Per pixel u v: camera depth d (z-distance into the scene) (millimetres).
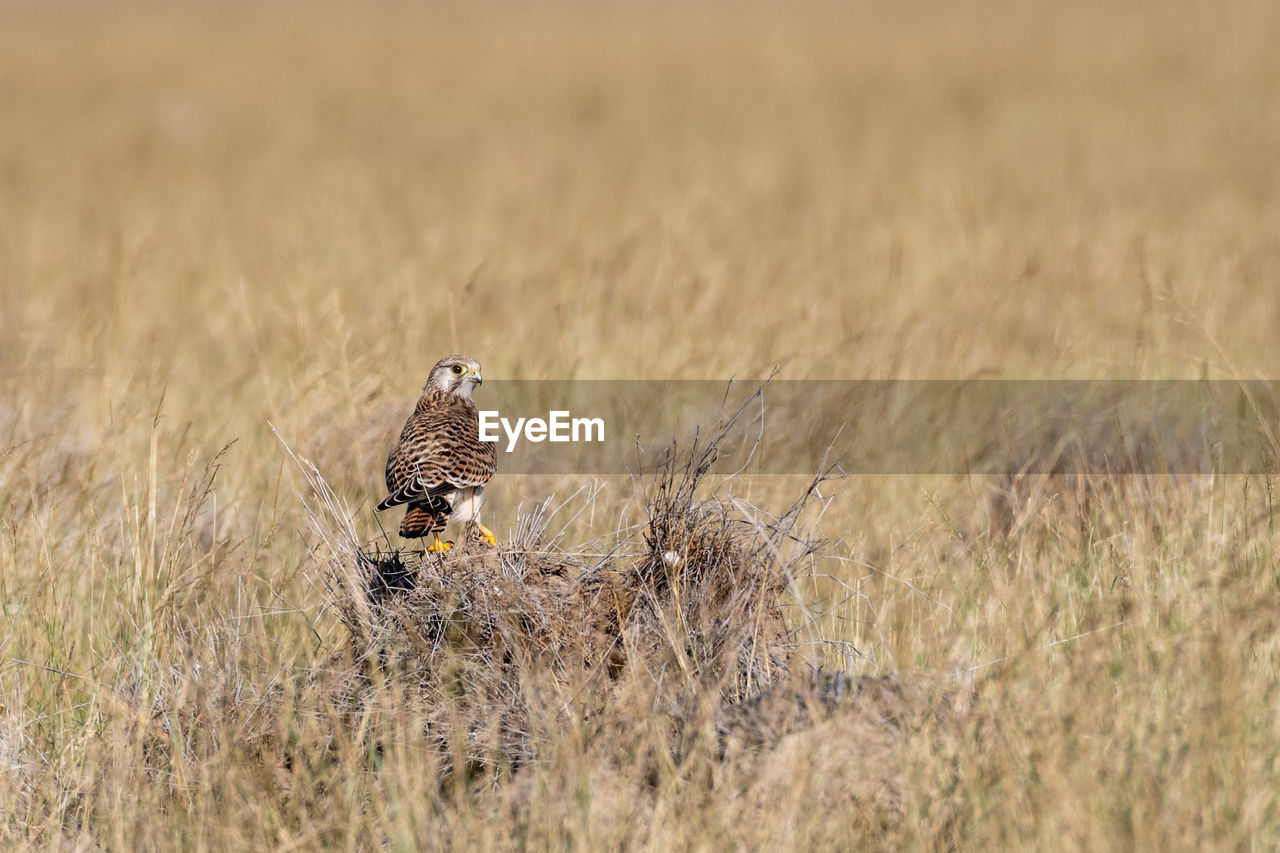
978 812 15094
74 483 25203
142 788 17156
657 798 15648
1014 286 40219
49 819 16969
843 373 32531
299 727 17750
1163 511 22656
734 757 16109
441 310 37438
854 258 48750
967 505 25391
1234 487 23859
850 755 15938
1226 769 15523
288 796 16781
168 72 130500
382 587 19625
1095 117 92875
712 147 89125
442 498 20656
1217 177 67188
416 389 31672
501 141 94000
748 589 18516
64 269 48500
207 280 46219
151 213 61500
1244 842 14758
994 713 16297
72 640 21031
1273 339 36062
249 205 65625
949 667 18094
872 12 181250
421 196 69438
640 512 23094
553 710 17047
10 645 20562
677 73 130750
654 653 18188
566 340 35281
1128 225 51125
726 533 19297
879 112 103188
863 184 69188
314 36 167750
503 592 18797
